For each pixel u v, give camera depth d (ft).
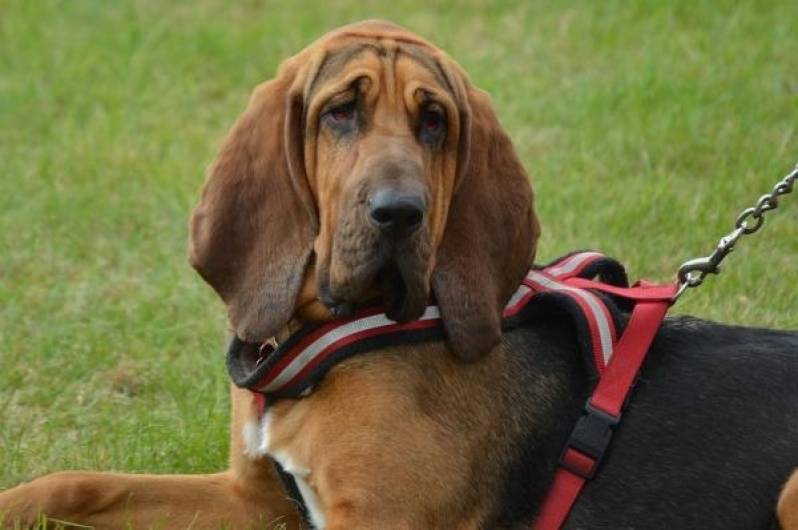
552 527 28.04
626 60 63.41
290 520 31.01
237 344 29.45
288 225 27.99
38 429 36.32
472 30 69.77
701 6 68.49
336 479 27.27
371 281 26.43
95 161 54.95
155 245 47.98
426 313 28.07
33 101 62.08
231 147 28.53
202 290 44.32
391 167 26.09
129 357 40.45
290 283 27.84
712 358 29.12
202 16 72.95
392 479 27.02
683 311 41.29
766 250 45.44
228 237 28.37
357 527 26.84
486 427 28.09
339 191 26.91
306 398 28.02
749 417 28.17
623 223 47.37
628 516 27.94
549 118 57.77
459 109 27.91
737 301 42.06
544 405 28.63
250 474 30.40
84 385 38.93
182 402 37.55
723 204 48.34
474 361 27.94
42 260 47.37
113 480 30.40
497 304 28.37
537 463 28.35
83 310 43.39
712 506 27.68
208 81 65.26
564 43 66.69
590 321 28.76
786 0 68.23
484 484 27.99
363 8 73.61
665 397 28.58
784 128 54.65
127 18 72.02
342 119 27.35
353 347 27.61
